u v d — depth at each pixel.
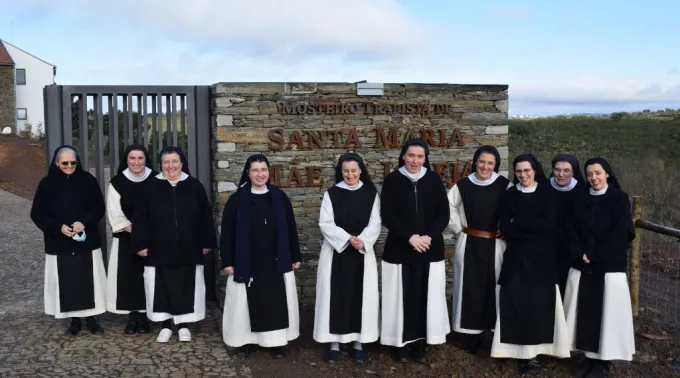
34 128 39.50
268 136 6.25
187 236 5.23
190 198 5.29
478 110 6.79
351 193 4.95
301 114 6.32
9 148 26.45
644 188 12.30
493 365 4.91
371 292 4.92
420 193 4.90
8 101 38.16
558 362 4.99
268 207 4.95
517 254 4.77
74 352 5.00
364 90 6.43
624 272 4.62
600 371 4.70
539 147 24.47
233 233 4.94
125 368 4.67
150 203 5.20
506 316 4.76
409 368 4.88
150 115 6.98
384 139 6.50
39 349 5.06
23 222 13.21
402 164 5.09
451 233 6.76
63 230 5.19
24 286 7.39
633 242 6.13
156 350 5.10
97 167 6.20
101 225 6.21
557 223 4.76
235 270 4.84
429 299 4.87
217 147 6.16
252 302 4.88
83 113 6.09
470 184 5.09
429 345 5.23
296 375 4.70
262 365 4.87
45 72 40.50
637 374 4.87
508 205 4.82
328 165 6.41
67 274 5.24
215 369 4.73
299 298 6.46
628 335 4.59
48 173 5.35
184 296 5.25
